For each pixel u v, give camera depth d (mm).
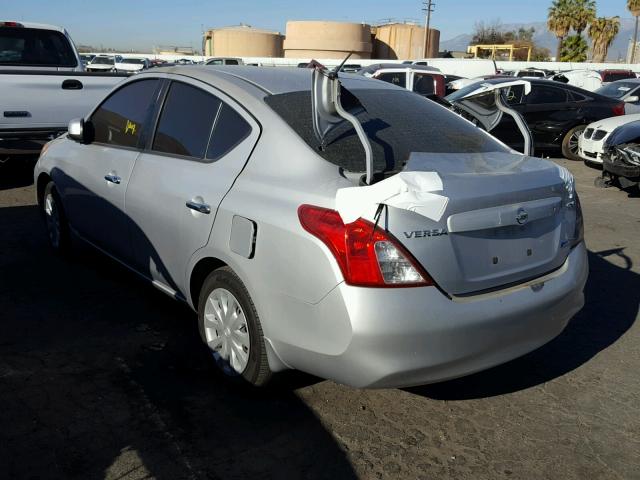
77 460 2768
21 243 5809
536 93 12352
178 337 3988
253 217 3021
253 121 3361
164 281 3922
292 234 2824
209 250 3318
